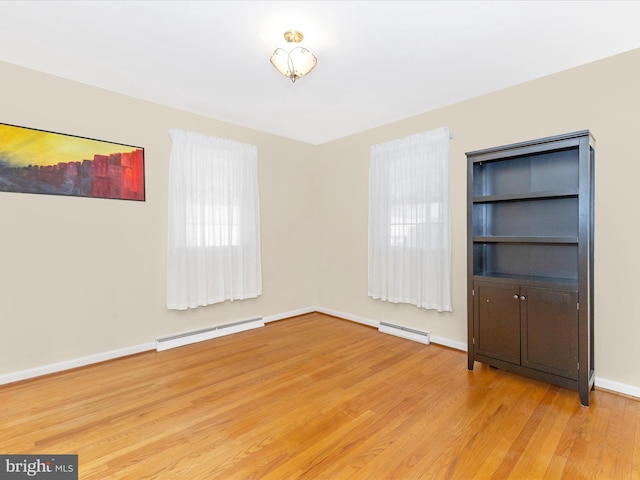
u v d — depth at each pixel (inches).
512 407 85.6
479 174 116.7
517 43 90.1
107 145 118.3
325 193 185.8
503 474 62.1
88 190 114.4
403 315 147.9
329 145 182.9
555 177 103.1
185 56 97.3
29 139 103.3
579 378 87.4
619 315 93.9
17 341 101.7
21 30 84.4
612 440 71.9
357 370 109.4
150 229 129.0
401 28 83.6
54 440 72.1
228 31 85.1
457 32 85.4
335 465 64.6
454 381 100.9
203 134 141.6
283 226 175.2
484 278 105.8
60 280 109.2
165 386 98.0
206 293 141.3
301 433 74.9
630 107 92.3
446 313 132.6
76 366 111.7
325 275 186.2
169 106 133.5
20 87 101.8
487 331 105.4
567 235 101.0
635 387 91.3
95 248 116.2
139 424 78.2
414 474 62.2
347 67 103.6
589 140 86.4
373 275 157.9
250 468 63.7
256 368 111.3
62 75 108.3
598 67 97.7
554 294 91.7
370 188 158.9
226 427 77.2
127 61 100.1
